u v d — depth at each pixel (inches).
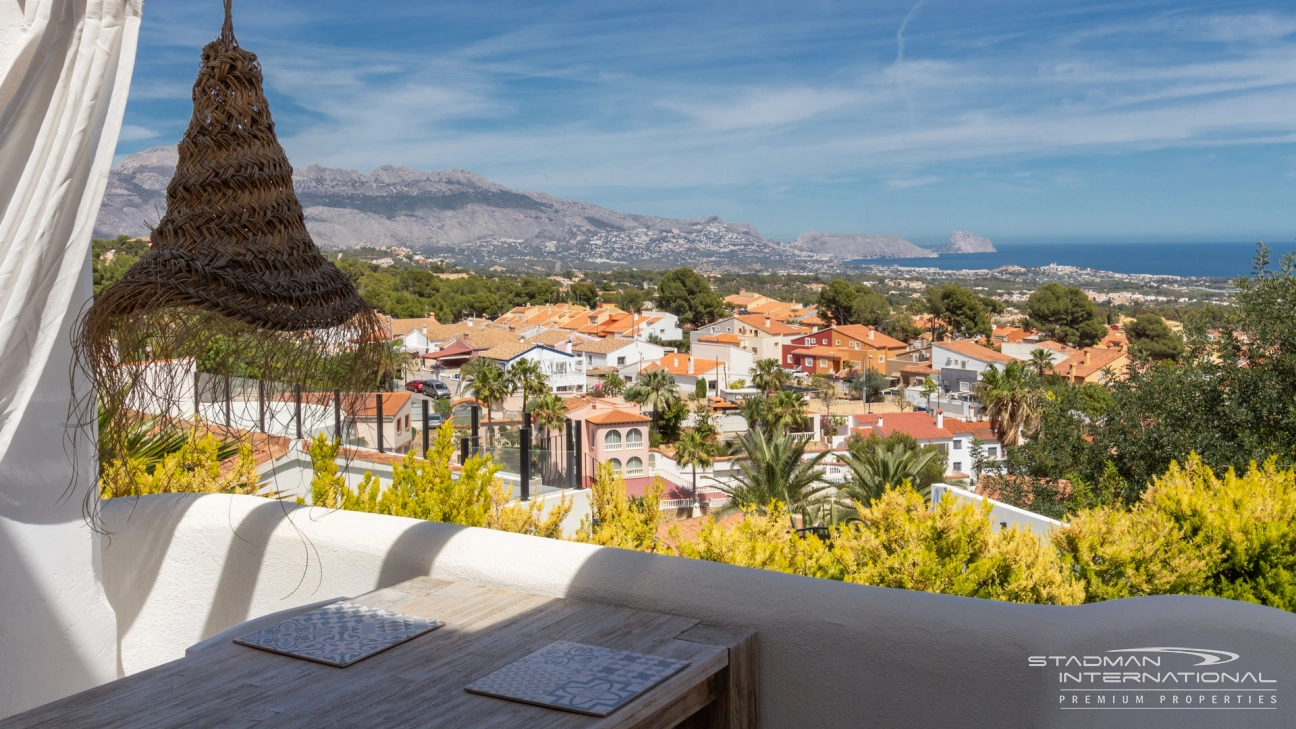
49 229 80.7
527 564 84.3
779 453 956.6
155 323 62.9
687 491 1497.3
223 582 103.7
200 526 106.0
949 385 2859.3
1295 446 426.3
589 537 211.0
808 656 70.2
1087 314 3651.6
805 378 3139.8
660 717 61.8
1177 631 59.2
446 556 88.7
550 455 550.6
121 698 60.4
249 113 65.6
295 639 71.4
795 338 3383.4
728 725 68.5
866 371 2913.4
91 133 81.8
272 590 100.3
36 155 79.8
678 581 76.7
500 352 2837.1
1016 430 1346.0
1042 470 551.2
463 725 55.1
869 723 67.8
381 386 73.9
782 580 73.5
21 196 79.6
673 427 2181.3
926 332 4163.4
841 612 69.1
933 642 65.2
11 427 84.5
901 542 161.9
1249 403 449.1
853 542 164.9
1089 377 2402.8
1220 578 164.4
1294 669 56.1
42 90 80.9
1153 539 164.7
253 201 64.7
